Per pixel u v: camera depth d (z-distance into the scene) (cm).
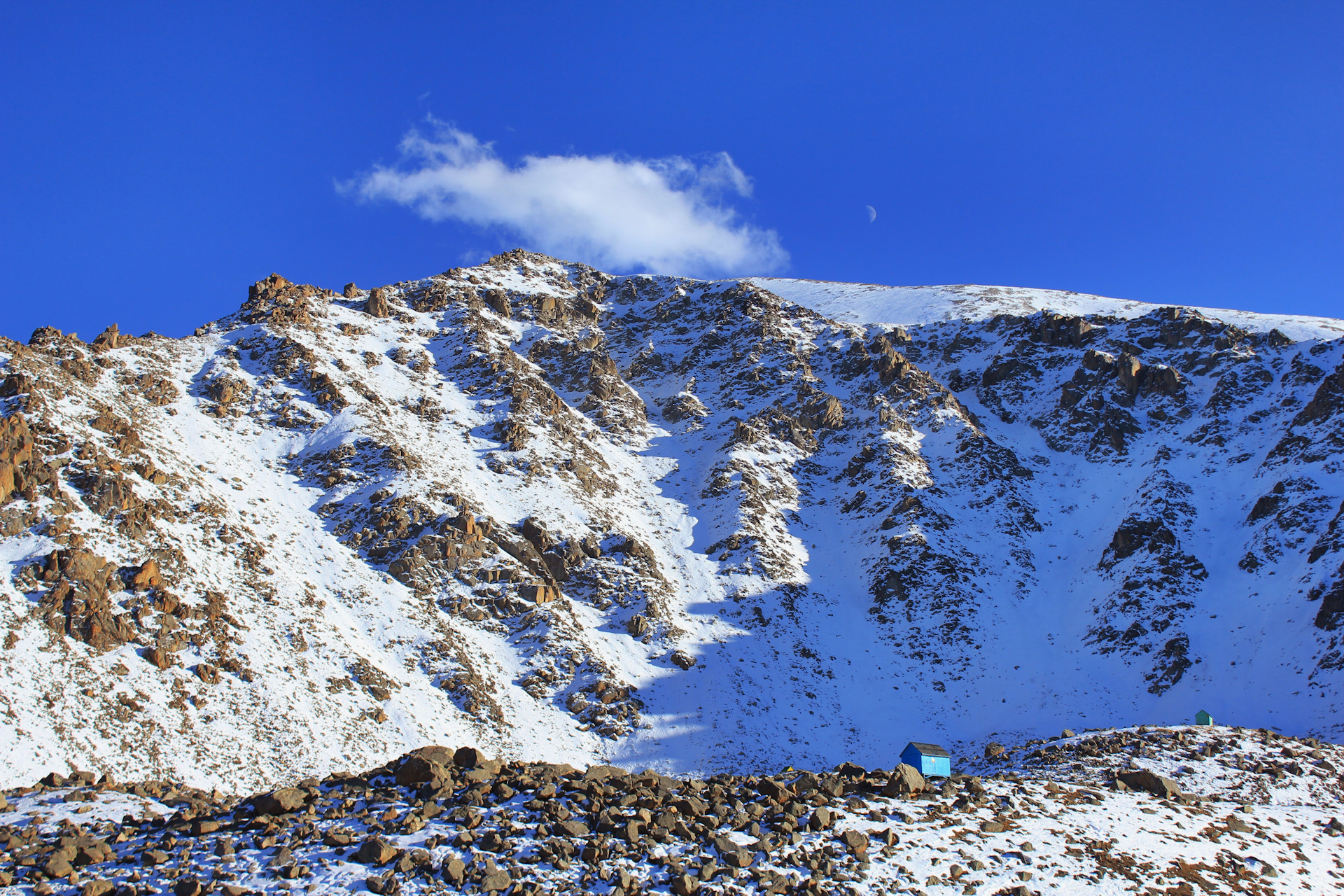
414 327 12494
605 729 6234
